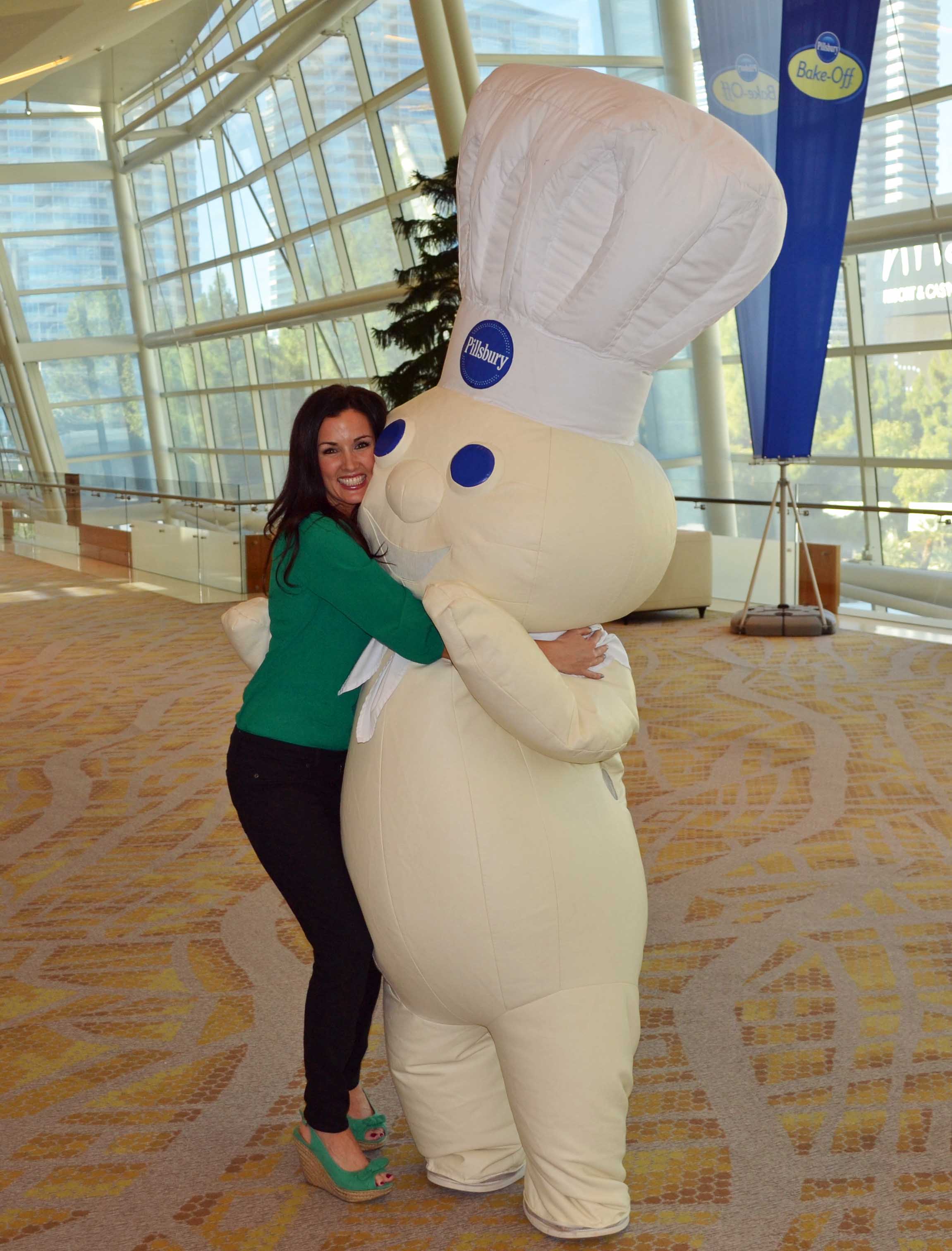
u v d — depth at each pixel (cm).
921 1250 202
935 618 833
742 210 182
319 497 213
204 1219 218
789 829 428
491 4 1337
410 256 1628
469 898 195
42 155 2308
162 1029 293
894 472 1216
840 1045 274
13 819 472
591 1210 203
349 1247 208
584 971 200
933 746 532
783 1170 227
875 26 748
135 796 499
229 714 641
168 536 1210
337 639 211
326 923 212
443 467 200
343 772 221
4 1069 275
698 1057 271
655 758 528
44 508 1571
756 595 949
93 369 2461
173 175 2192
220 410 2309
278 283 1970
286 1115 254
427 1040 216
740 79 812
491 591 196
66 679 743
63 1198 225
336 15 1487
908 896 362
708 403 1325
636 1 1284
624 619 909
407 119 1530
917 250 1122
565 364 198
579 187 186
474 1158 222
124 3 1252
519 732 192
